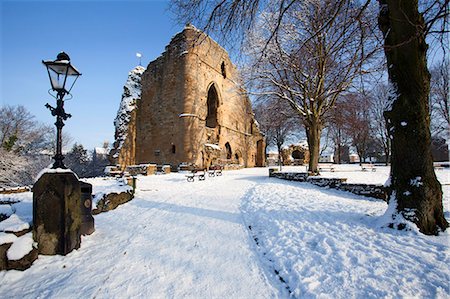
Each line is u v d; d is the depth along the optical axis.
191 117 27.69
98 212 7.50
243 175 22.28
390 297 2.86
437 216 4.95
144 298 3.15
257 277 3.70
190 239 5.31
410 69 5.07
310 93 16.56
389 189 5.49
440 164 28.38
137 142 32.47
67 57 4.87
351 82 14.73
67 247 4.40
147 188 12.90
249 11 6.63
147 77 32.94
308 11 11.01
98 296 3.19
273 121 21.88
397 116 5.23
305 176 14.58
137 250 4.70
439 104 24.28
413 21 4.95
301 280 3.42
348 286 3.17
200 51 29.86
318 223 5.93
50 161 33.66
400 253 3.92
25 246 3.95
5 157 24.53
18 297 3.18
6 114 34.03
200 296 3.19
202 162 28.81
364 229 5.25
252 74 17.31
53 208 4.37
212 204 9.01
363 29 6.59
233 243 5.09
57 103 4.77
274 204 8.48
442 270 3.30
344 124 20.67
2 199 7.23
